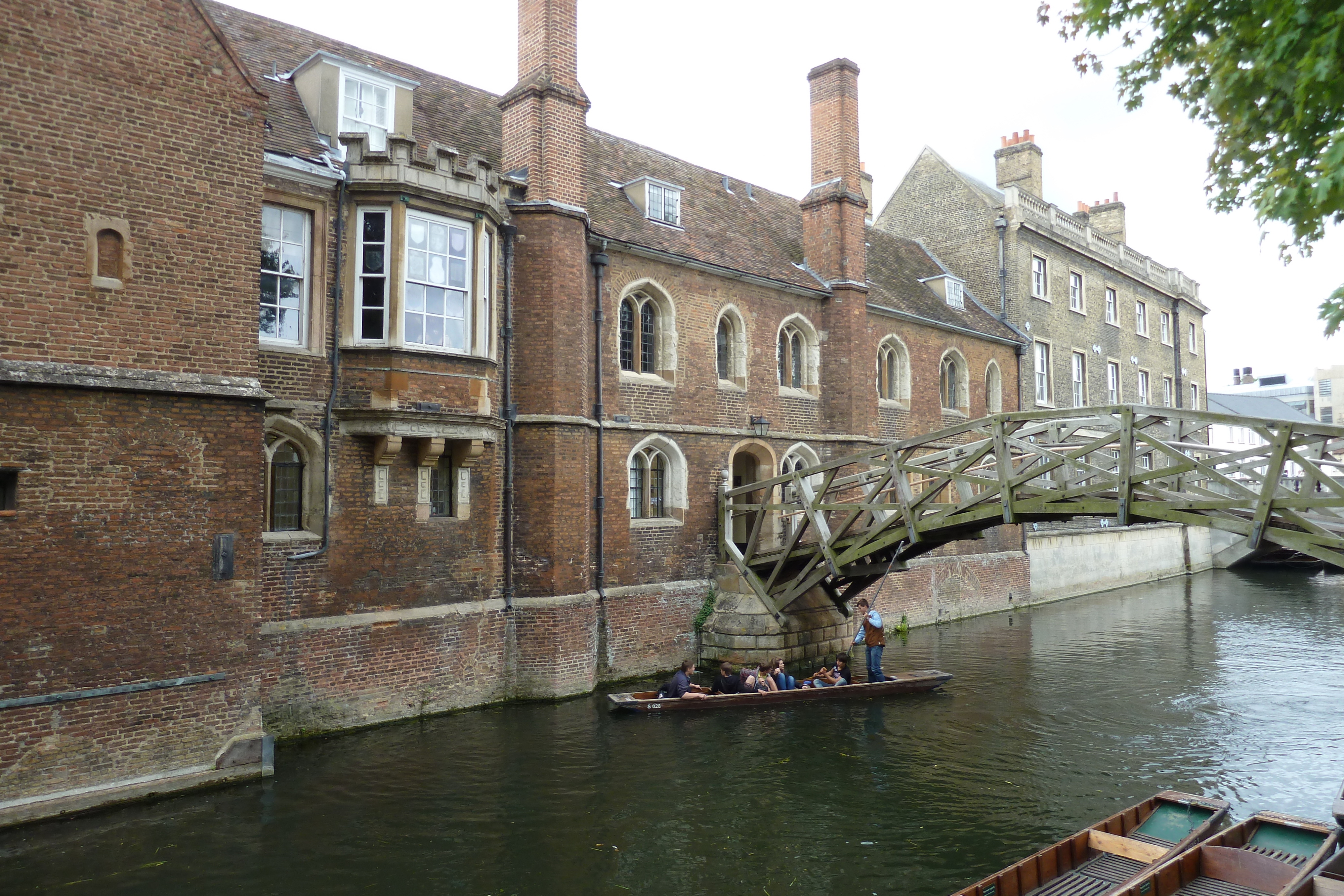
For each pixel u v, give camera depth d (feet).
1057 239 93.66
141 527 29.43
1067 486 39.32
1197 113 22.40
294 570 37.50
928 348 73.41
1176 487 36.11
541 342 45.62
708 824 29.89
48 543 27.58
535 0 47.14
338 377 38.68
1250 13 19.02
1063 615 79.51
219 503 31.19
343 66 42.27
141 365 29.50
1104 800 32.50
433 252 40.63
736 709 43.96
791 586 52.08
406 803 31.04
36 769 27.32
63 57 28.27
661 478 54.44
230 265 31.86
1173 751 38.32
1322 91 17.56
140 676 29.37
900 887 25.58
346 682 38.73
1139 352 113.60
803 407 62.39
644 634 50.93
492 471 44.73
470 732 39.14
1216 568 127.03
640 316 53.11
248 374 32.17
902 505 45.85
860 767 35.86
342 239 38.96
